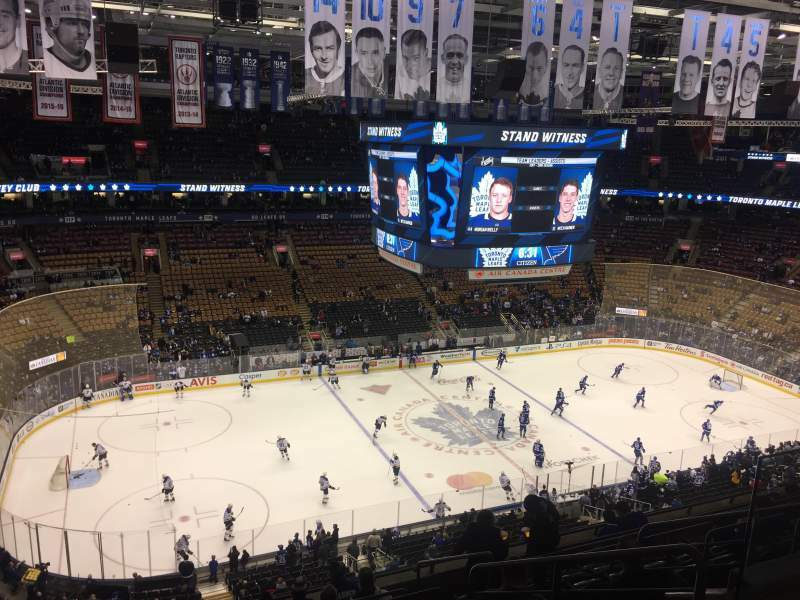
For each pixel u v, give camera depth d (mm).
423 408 39000
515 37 44812
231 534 24844
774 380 44125
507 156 21125
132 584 20297
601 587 7547
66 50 20875
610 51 26875
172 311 46562
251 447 33156
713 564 7496
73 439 33344
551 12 25625
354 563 21406
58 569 22547
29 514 26203
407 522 25578
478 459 32438
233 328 46094
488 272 22172
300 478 30094
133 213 49562
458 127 20125
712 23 39562
